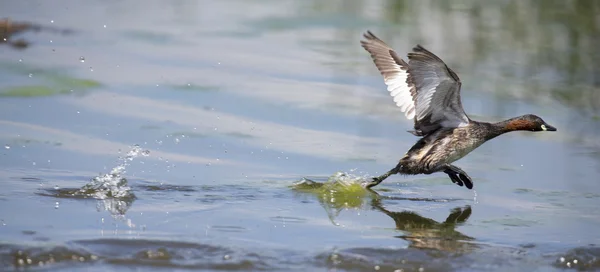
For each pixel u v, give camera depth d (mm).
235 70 20109
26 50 20750
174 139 15531
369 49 13836
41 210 11836
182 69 20000
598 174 14391
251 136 15945
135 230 11203
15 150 14492
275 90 18750
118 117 16531
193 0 27703
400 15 25266
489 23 24328
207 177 13742
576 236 11578
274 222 11828
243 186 13406
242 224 11672
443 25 24141
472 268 10438
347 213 12414
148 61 20562
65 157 14312
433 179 14336
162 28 23812
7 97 17250
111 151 14742
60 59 20141
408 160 13141
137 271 10000
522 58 21484
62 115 16484
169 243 10742
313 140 15891
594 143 16172
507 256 10820
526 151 15750
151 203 12398
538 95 18906
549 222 12172
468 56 21484
